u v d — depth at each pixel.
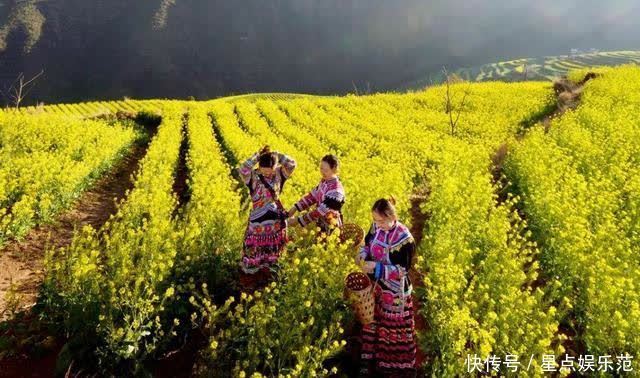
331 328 4.45
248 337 4.50
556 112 25.38
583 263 6.34
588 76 33.19
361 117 26.73
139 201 9.03
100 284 5.27
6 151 13.99
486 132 21.42
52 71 139.50
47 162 12.07
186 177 15.82
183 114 30.42
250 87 177.00
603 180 10.29
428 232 8.18
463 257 6.51
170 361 5.05
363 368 4.74
